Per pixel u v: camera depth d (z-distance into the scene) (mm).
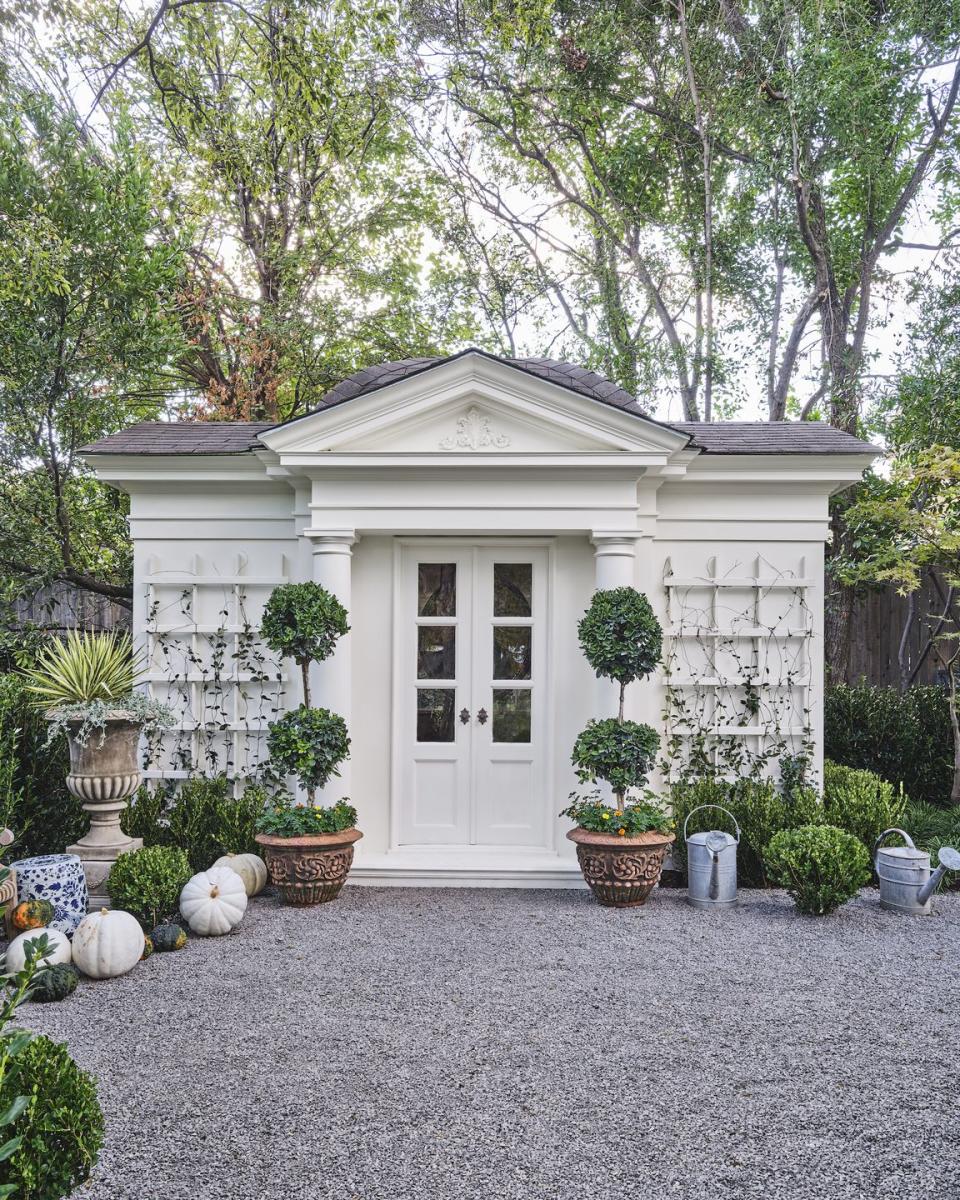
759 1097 3352
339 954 5055
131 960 4734
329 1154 2949
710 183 13422
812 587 7012
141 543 7133
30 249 8586
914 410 11852
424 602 6973
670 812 6938
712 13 12773
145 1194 2709
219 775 7008
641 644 5926
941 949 5137
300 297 13867
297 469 6520
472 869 6590
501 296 15656
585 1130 3104
